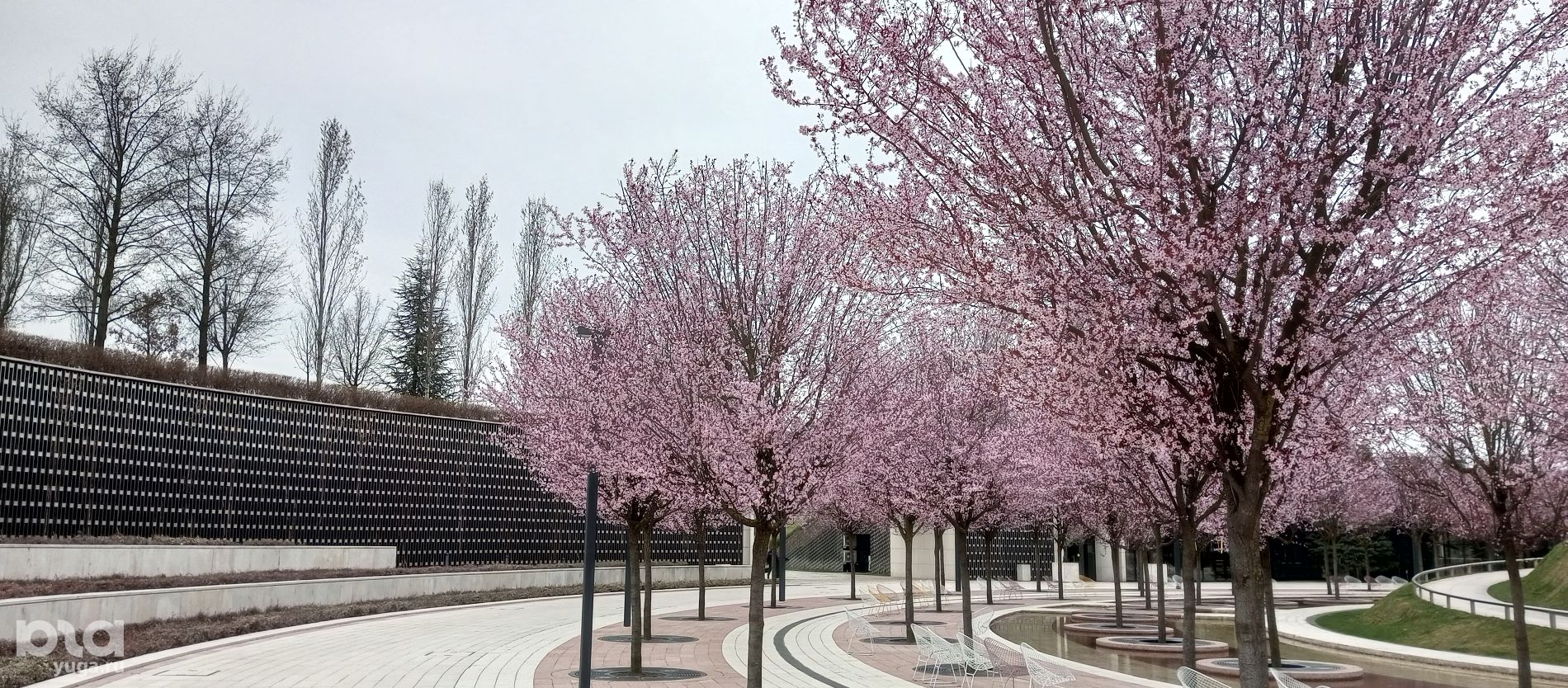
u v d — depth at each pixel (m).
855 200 7.70
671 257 11.08
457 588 24.94
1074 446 14.70
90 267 24.89
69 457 18.08
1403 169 6.16
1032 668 11.24
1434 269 6.59
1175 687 13.34
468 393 30.50
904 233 7.26
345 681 11.98
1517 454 11.17
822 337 10.86
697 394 10.73
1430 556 51.03
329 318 31.88
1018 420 15.85
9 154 25.22
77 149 24.92
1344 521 35.41
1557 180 6.07
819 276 10.77
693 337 10.95
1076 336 7.02
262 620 17.19
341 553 22.81
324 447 23.41
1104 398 7.48
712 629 19.83
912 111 6.87
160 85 25.77
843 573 50.75
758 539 10.57
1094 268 6.68
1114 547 24.80
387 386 39.59
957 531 17.84
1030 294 6.75
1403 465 14.14
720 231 11.05
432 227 36.78
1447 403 10.80
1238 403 7.06
